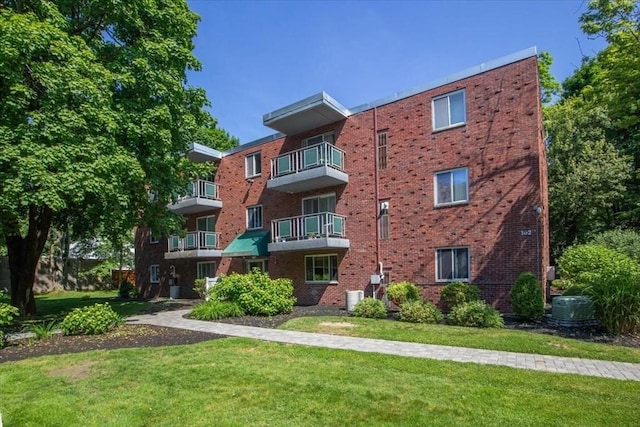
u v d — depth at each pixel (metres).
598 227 24.53
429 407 5.07
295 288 19.83
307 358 7.75
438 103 15.95
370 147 17.73
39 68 10.67
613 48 13.26
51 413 5.17
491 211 14.21
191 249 23.42
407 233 16.27
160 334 10.94
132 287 27.30
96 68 12.02
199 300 23.38
